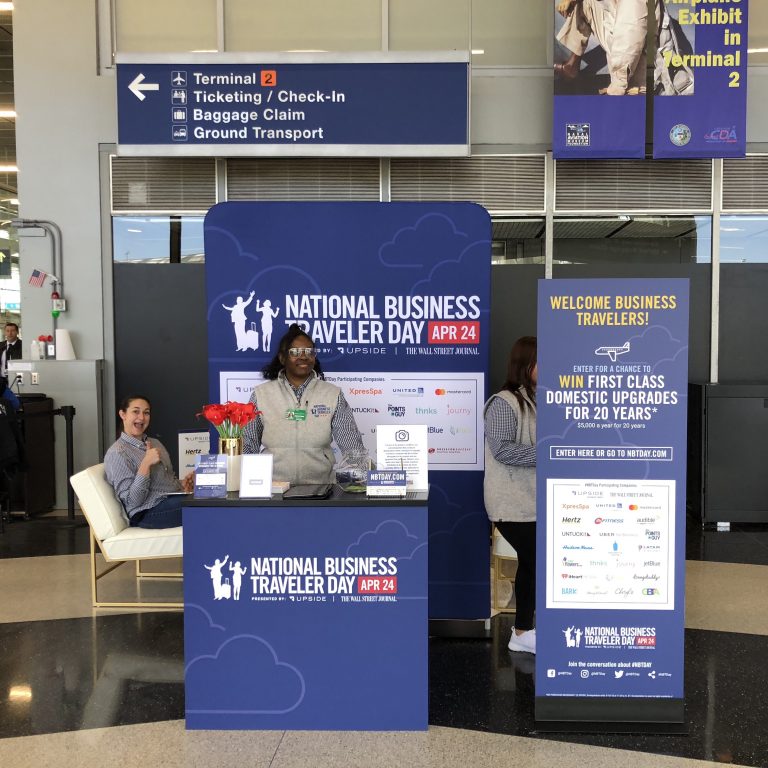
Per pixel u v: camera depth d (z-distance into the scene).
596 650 2.91
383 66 6.04
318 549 2.90
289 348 3.61
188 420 6.72
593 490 2.89
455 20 6.56
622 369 2.86
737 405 6.08
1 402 5.79
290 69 6.03
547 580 2.91
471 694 3.24
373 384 4.06
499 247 6.68
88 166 6.61
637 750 2.74
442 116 6.05
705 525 6.20
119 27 6.58
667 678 2.90
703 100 6.01
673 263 6.65
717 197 6.59
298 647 2.92
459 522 4.03
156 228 6.66
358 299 4.03
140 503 4.34
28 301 6.70
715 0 5.95
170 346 6.70
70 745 2.80
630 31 5.98
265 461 2.94
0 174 15.41
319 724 2.93
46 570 5.07
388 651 2.92
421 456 3.07
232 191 6.62
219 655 2.93
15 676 3.44
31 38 6.55
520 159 6.62
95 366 6.52
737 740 2.81
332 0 6.55
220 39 6.57
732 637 3.87
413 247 4.01
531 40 6.57
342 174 6.61
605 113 6.04
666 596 2.89
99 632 3.98
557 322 2.87
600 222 6.64
